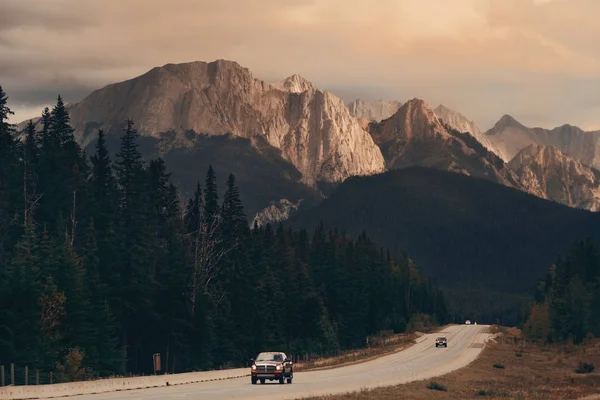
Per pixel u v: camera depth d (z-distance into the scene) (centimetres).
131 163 11969
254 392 5209
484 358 12288
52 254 9119
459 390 6906
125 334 10575
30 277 8438
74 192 11094
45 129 12006
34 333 8169
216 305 12331
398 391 6144
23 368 7519
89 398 4612
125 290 10550
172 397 4709
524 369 10875
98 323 9456
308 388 5778
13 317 8088
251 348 13012
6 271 8550
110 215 11438
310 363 10244
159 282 11344
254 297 13375
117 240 10931
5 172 10975
